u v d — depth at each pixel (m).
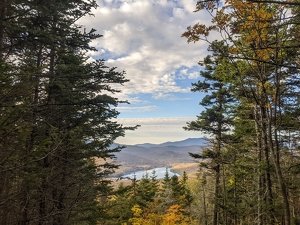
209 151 18.08
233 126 18.12
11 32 6.84
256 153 12.38
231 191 19.47
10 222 5.11
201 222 24.17
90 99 10.21
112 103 10.84
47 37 7.08
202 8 5.02
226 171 18.47
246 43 6.11
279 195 10.39
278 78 6.45
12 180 4.59
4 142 3.93
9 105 4.07
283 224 11.26
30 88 4.31
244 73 7.89
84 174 9.53
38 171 5.45
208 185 20.92
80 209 8.00
